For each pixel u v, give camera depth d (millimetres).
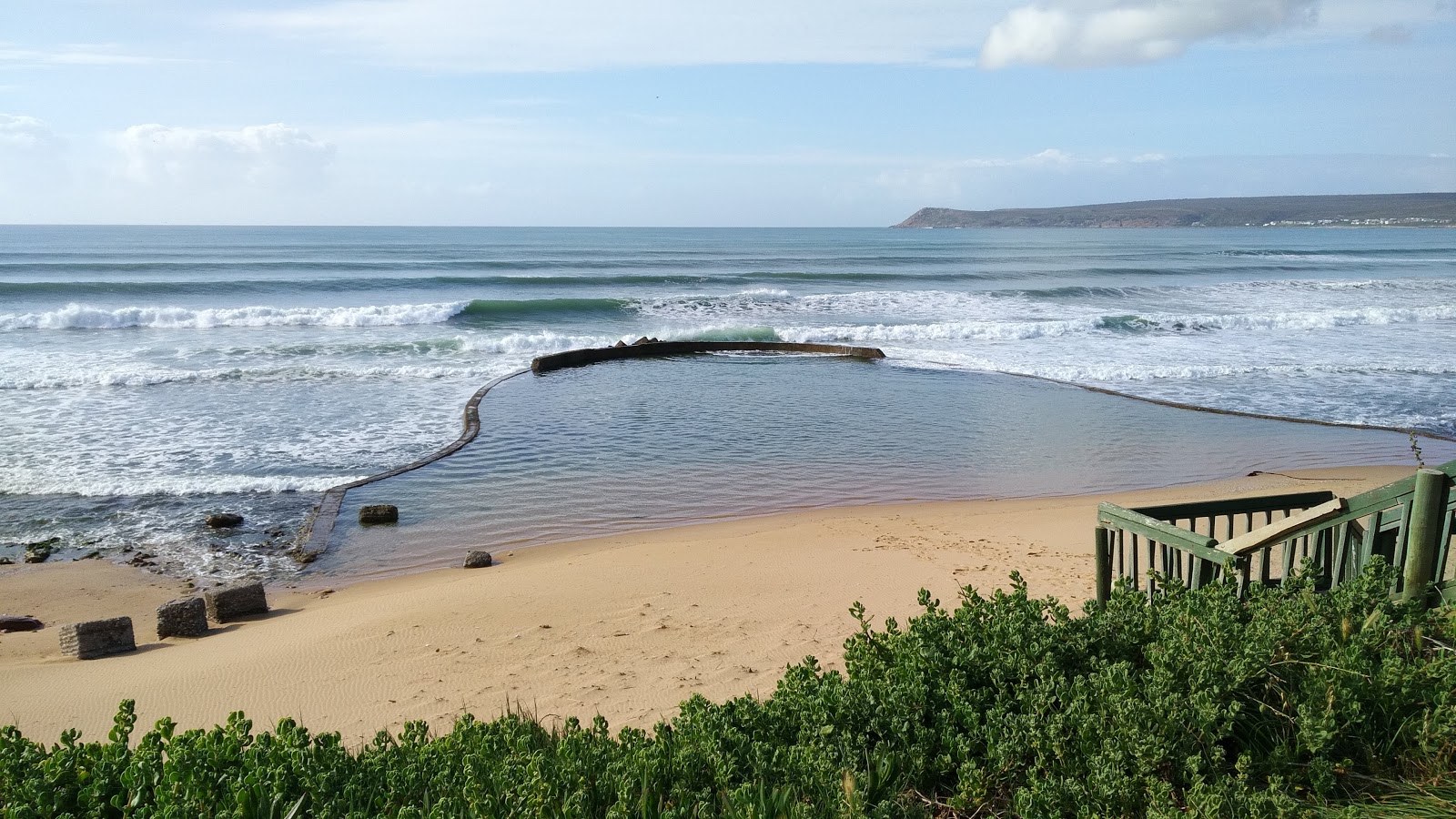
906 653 4844
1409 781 3924
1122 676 4266
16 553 11742
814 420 19594
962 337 32906
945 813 4047
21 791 3797
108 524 12805
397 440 17469
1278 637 4410
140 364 24609
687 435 18094
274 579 11055
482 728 4590
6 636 9227
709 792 3910
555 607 9133
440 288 44750
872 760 4125
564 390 22891
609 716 6508
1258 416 19688
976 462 16094
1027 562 10383
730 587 9672
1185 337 32250
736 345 30500
